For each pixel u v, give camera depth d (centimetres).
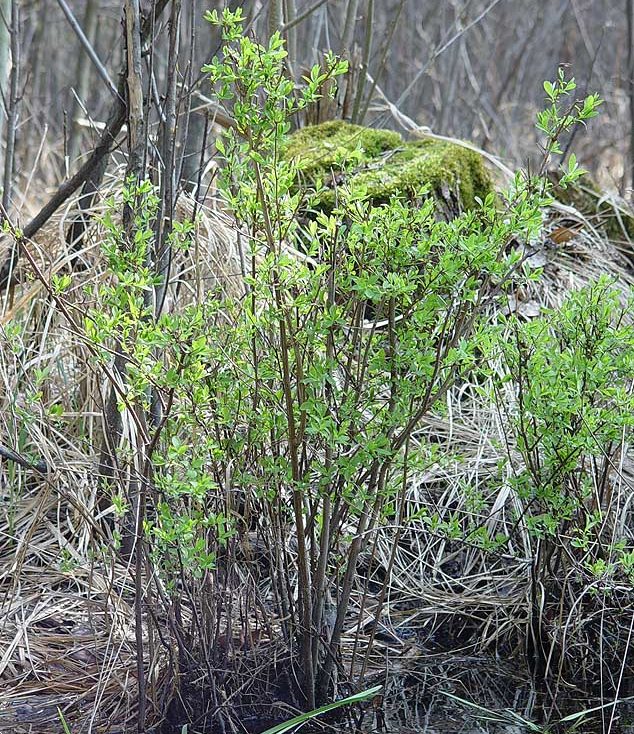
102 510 287
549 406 241
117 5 889
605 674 259
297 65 465
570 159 214
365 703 242
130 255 209
